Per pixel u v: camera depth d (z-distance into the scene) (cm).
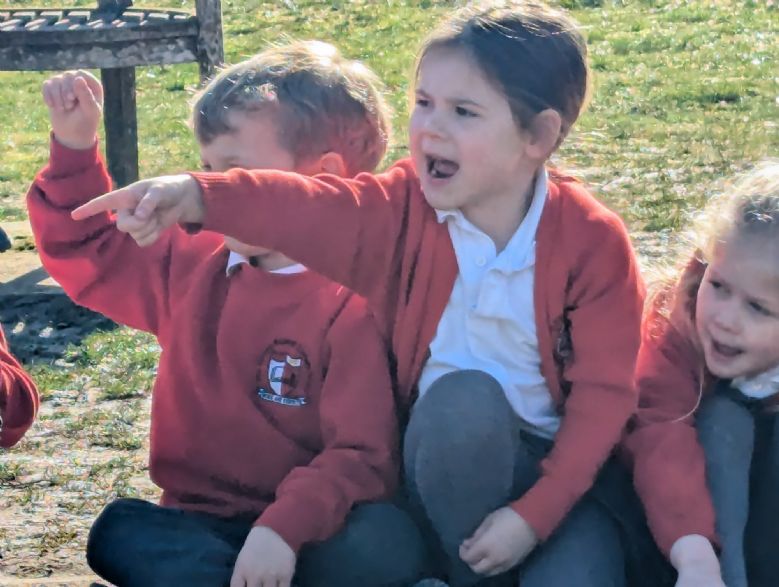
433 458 219
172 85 1435
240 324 246
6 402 259
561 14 240
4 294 618
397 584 230
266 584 215
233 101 249
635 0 1656
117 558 231
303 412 242
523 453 231
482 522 225
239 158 250
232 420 245
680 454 230
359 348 238
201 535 232
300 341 243
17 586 271
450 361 234
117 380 498
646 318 252
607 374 230
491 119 226
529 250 232
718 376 239
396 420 238
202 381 248
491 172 229
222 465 247
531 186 236
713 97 1139
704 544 221
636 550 238
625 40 1423
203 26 684
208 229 214
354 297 243
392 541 228
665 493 226
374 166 269
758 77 1216
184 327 251
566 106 234
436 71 229
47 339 566
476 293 231
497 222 234
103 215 259
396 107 1140
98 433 429
